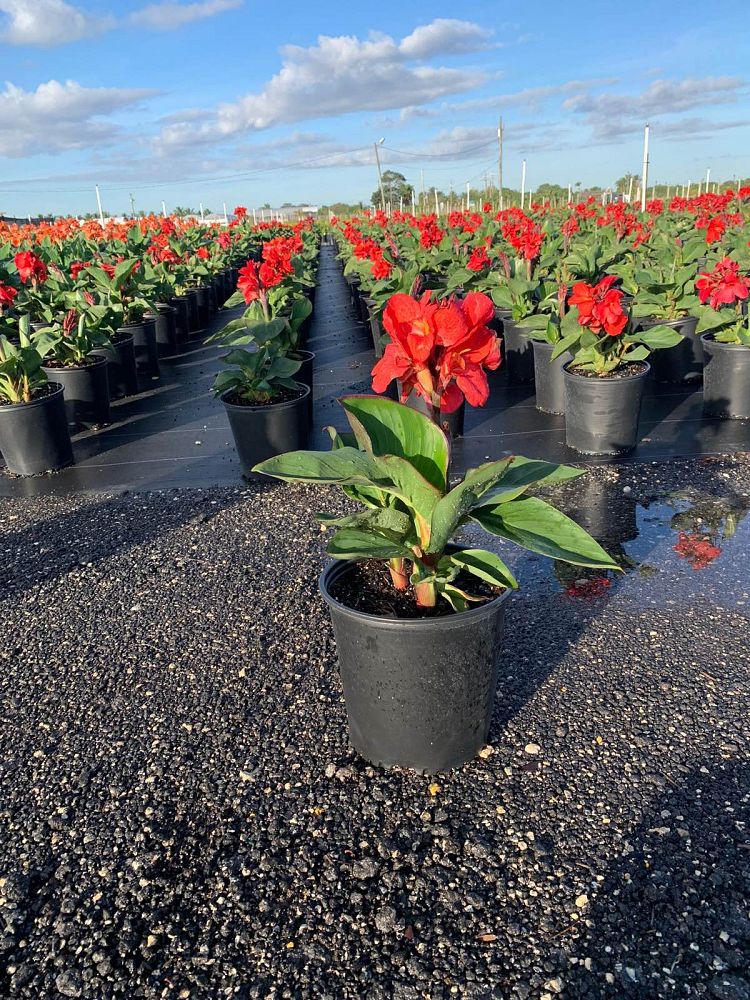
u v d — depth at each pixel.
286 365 4.77
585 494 4.27
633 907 1.75
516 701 2.50
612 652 2.74
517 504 2.06
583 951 1.65
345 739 2.38
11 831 2.12
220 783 2.24
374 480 1.88
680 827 1.96
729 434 5.12
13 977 1.71
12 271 9.07
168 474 5.09
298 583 3.39
